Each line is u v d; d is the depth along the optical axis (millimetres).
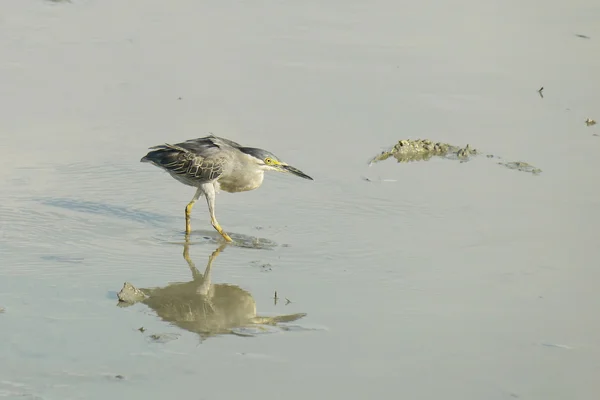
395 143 18953
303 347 11352
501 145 19078
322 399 10133
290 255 14312
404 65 23594
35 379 10305
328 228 15328
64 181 16797
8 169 17031
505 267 13797
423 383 10570
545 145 19094
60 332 11469
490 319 12188
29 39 24188
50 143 18297
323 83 22172
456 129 19812
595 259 14062
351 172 17625
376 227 15336
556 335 11773
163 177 17453
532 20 27500
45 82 21391
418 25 26797
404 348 11383
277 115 20172
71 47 23797
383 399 10188
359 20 27109
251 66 23109
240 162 15594
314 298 12773
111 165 17578
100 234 14859
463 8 28547
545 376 10797
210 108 20359
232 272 13656
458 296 12859
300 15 27422
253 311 12344
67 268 13469
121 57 23281
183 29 25672
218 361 10945
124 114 19859
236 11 27562
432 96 21656
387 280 13383
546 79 22938
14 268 13328
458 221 15523
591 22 27359
